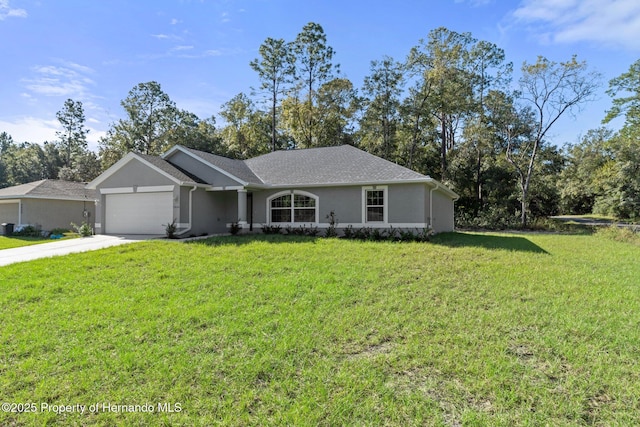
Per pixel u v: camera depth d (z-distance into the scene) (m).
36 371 3.97
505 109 30.06
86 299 6.46
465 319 5.54
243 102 40.50
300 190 17.36
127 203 17.31
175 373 3.91
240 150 40.38
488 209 32.50
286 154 21.44
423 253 11.06
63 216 24.30
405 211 15.55
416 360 4.18
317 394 3.51
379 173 16.31
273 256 10.33
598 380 3.74
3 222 22.78
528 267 9.36
